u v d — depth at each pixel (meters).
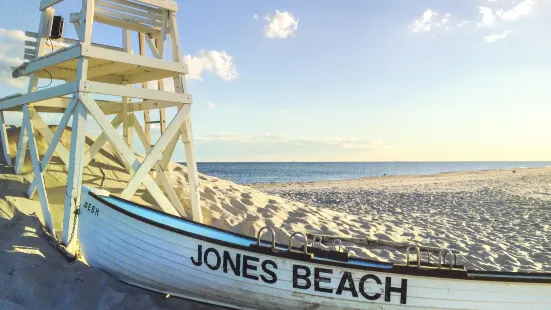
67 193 5.22
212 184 10.43
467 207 15.30
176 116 6.23
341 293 4.00
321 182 35.19
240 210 8.55
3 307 3.79
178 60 6.34
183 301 4.70
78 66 5.28
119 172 7.89
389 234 9.34
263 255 4.14
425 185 27.92
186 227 5.39
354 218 11.21
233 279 4.26
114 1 6.07
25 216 5.43
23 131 6.66
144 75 7.22
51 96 5.73
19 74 6.74
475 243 8.95
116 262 4.76
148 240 4.53
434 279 3.84
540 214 13.57
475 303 3.80
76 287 4.34
